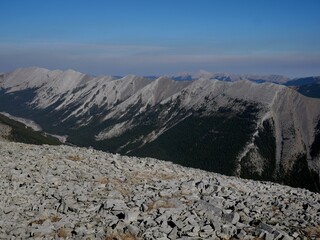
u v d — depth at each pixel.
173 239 21.72
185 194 30.17
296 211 27.31
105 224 24.12
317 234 22.66
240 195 31.14
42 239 22.33
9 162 38.38
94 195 29.70
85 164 39.72
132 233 22.78
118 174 36.53
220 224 23.41
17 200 29.02
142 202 27.66
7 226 24.45
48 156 41.69
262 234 22.14
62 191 30.47
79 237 22.39
